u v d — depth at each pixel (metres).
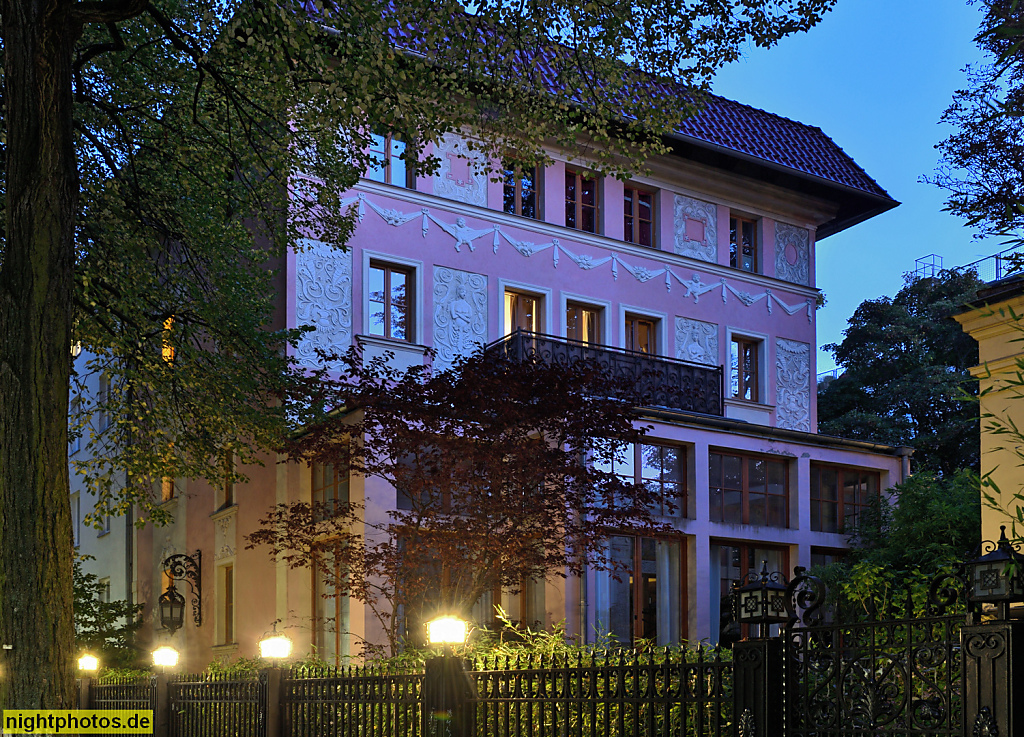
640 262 21.77
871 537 17.94
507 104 11.66
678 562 16.36
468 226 19.95
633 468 16.11
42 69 7.33
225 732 9.88
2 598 6.93
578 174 21.56
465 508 12.90
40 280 7.21
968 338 30.73
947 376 29.22
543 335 18.62
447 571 12.69
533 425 12.92
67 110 7.47
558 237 20.91
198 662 19.42
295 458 13.88
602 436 13.30
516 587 15.80
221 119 12.55
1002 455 9.12
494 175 20.44
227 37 9.84
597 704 6.28
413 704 7.25
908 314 31.95
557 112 11.71
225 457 14.99
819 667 4.72
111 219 13.01
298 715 8.73
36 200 7.26
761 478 17.55
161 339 14.24
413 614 13.03
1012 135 14.85
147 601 22.16
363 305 18.62
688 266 22.36
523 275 20.34
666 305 21.89
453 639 7.00
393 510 14.16
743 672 4.98
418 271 19.28
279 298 18.05
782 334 23.47
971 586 3.97
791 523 17.61
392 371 14.20
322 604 15.96
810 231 24.33
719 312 22.59
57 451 7.15
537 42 10.88
